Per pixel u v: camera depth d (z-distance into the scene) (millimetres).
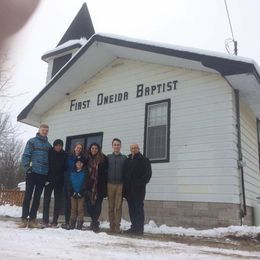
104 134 11367
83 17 18797
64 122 12703
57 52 16719
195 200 8844
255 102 9773
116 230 7676
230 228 7711
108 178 7852
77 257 3572
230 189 8398
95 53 11320
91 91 12195
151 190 9648
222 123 8914
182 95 9828
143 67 10977
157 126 10148
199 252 4809
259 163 10695
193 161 9133
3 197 15703
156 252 4484
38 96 12625
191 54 9062
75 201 7625
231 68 8422
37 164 7637
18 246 4148
